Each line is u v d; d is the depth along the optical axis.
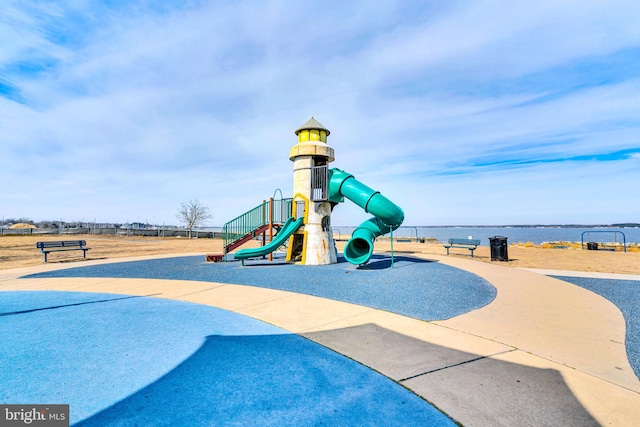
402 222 12.20
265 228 15.64
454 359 3.94
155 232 55.19
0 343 4.67
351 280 9.46
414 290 7.98
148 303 7.05
